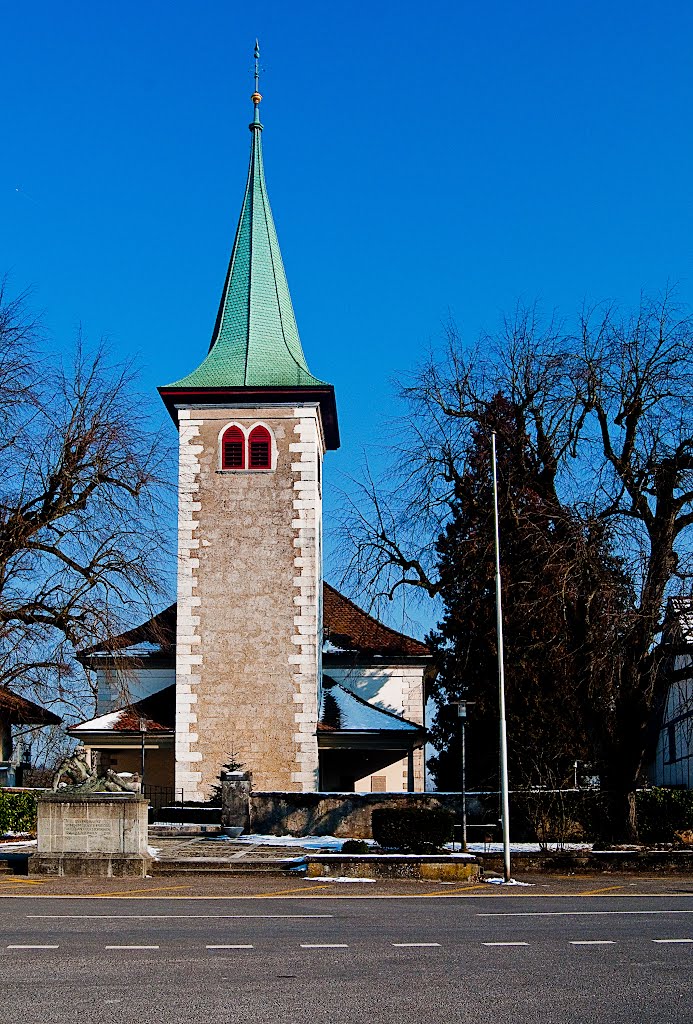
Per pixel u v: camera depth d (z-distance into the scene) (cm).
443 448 3669
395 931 1603
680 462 3066
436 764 5031
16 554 3173
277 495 4266
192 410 4334
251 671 4150
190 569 4225
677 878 2669
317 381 4353
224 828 3541
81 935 1524
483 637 3669
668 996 1129
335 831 3522
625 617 2938
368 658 4791
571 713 3528
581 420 3309
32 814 3747
